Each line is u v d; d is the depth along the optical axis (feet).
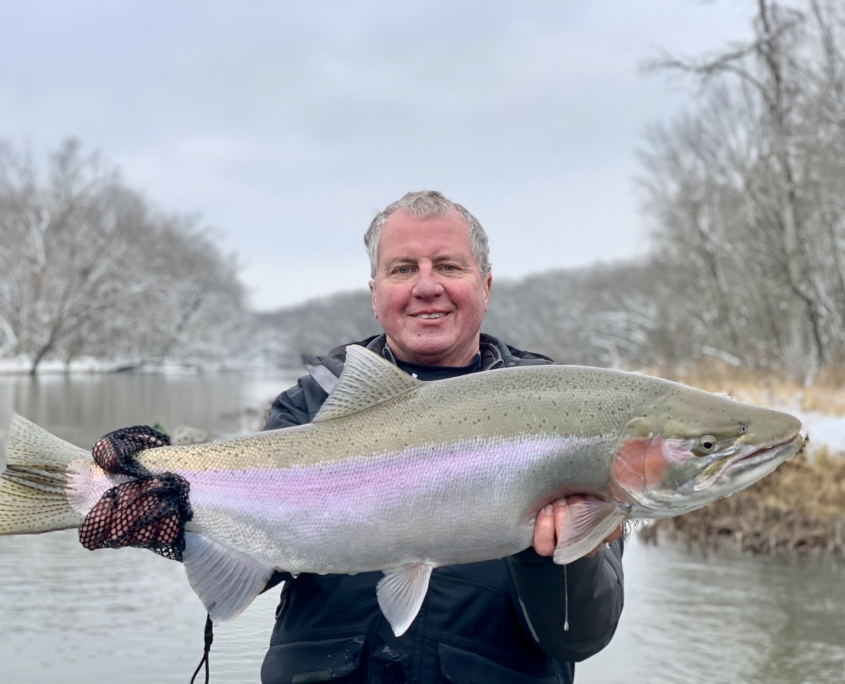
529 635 2.72
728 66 20.94
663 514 2.61
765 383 16.93
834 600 6.88
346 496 2.71
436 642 2.70
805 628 6.13
